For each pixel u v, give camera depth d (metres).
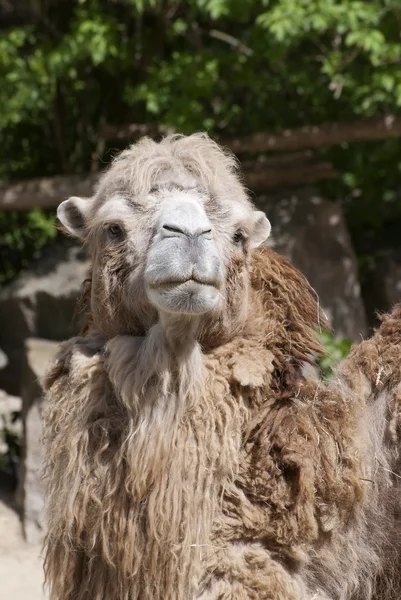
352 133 14.17
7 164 15.74
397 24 13.34
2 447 14.17
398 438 5.77
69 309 13.45
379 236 16.94
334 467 5.45
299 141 14.33
